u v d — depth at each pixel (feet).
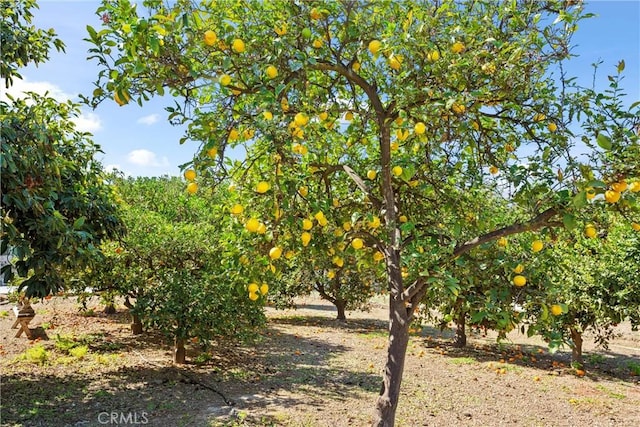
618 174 8.40
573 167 8.54
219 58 8.79
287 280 37.50
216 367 22.09
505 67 9.16
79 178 17.74
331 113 10.40
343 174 13.61
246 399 17.54
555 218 9.61
